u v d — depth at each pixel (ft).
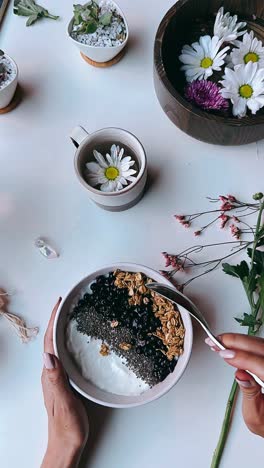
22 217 2.56
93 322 2.35
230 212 2.50
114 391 2.28
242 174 2.54
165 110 2.49
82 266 2.50
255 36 2.58
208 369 2.37
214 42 2.47
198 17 2.58
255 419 2.16
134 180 2.33
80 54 2.69
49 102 2.65
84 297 2.38
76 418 2.28
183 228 2.50
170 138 2.58
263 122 2.27
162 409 2.36
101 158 2.36
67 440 2.28
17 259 2.52
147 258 2.49
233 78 2.39
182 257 2.47
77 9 2.48
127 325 2.34
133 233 2.51
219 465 2.31
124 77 2.66
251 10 2.55
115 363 2.31
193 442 2.33
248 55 2.47
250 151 2.56
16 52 2.72
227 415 2.30
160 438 2.34
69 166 2.59
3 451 2.38
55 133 2.63
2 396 2.42
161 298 2.34
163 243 2.49
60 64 2.69
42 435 2.38
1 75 2.53
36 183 2.59
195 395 2.36
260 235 2.29
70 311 2.37
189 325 2.26
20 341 2.45
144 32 2.69
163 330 2.32
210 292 2.43
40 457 2.37
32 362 2.43
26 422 2.39
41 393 2.41
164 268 2.47
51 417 2.31
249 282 2.26
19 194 2.58
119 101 2.64
